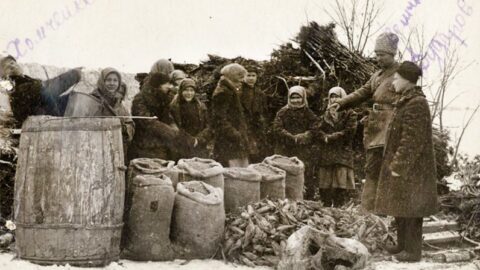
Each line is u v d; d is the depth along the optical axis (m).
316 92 10.67
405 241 7.63
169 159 8.86
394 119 7.71
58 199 6.76
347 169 9.47
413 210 7.50
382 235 7.92
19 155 6.95
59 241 6.75
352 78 10.84
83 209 6.77
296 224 7.54
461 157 10.18
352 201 9.48
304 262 6.82
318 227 7.52
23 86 7.96
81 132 6.81
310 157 9.49
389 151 7.71
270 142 10.34
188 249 7.23
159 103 8.92
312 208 8.05
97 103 8.11
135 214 7.12
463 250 8.12
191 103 9.41
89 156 6.81
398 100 7.72
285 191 8.82
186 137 8.95
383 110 8.33
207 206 7.21
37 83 8.00
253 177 8.02
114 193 6.89
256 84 10.18
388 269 7.18
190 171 7.77
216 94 9.41
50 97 8.02
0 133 8.44
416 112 7.59
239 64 10.23
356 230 7.76
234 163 9.36
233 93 9.45
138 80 11.48
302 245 6.88
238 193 7.99
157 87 8.91
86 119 6.84
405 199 7.53
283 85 10.86
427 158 7.60
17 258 6.93
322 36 11.16
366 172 8.43
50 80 8.11
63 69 10.97
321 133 9.47
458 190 9.73
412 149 7.55
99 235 6.81
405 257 7.58
